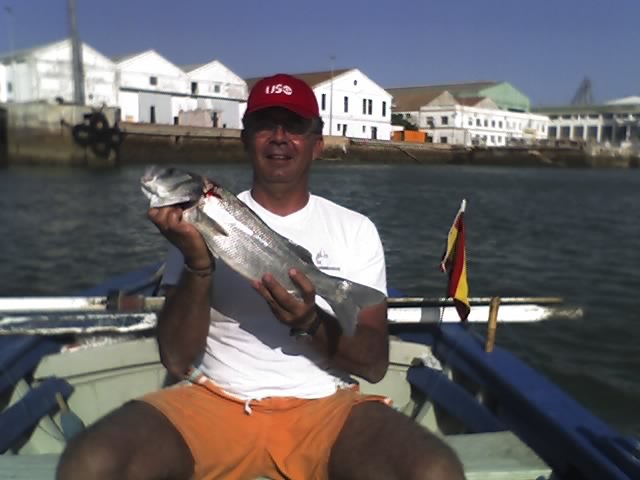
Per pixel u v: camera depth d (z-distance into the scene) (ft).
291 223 4.98
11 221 29.12
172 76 78.43
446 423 6.63
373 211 30.53
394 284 17.53
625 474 4.62
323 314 4.66
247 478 4.60
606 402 10.66
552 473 5.17
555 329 13.76
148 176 4.11
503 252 23.40
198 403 4.56
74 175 54.85
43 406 6.16
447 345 7.80
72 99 72.84
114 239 25.20
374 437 4.17
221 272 4.68
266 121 4.81
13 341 7.20
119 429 4.02
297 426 4.53
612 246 24.95
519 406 6.10
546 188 54.19
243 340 4.67
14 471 4.82
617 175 83.15
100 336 7.47
